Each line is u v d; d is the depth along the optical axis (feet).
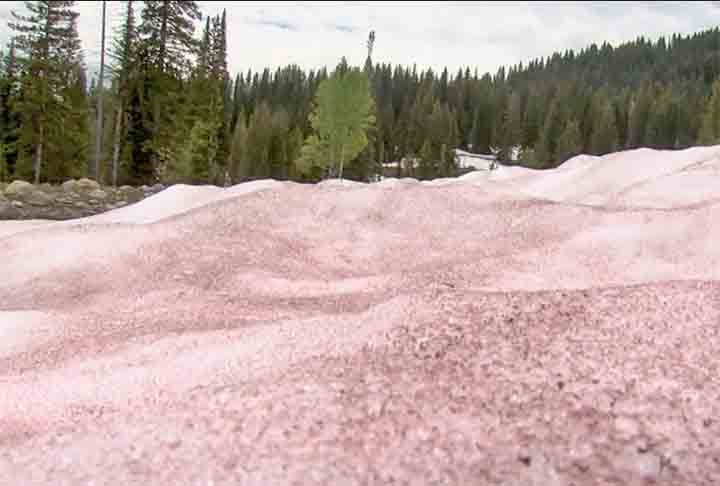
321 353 32.83
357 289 59.82
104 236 71.10
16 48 137.49
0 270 64.03
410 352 30.71
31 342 43.96
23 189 117.29
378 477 21.22
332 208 87.71
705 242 66.95
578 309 34.58
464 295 38.19
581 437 22.22
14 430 28.53
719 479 19.89
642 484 19.75
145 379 33.53
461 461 21.67
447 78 497.87
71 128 156.87
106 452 24.52
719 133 294.87
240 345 37.63
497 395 25.68
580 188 116.57
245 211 82.84
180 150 158.61
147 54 141.38
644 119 386.32
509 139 393.91
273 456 22.80
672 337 30.48
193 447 23.97
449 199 91.61
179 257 67.97
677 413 23.32
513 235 79.30
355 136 183.93
